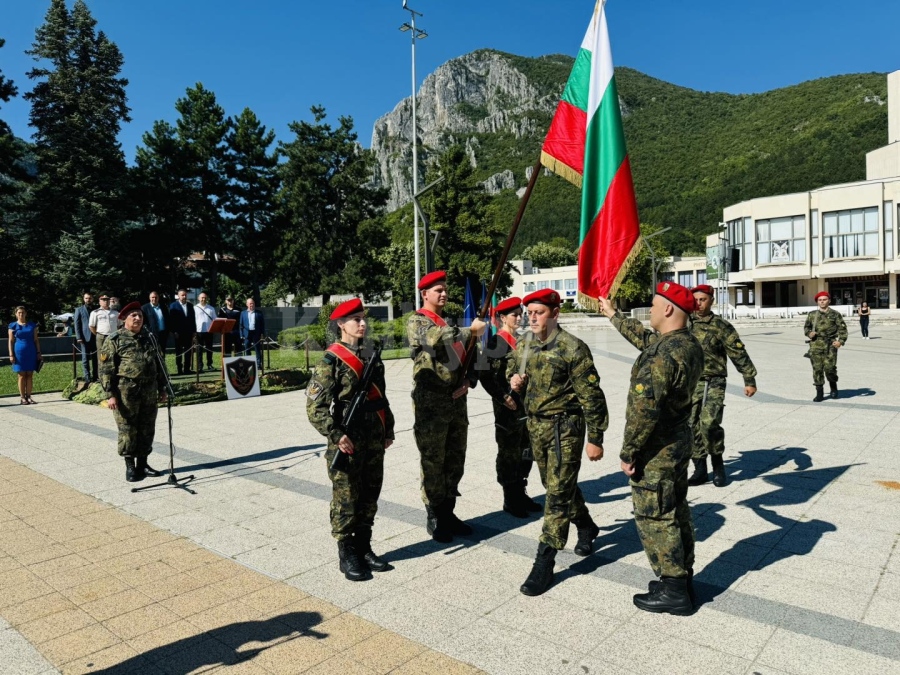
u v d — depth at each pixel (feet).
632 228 15.02
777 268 156.87
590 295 15.40
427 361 15.12
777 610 11.60
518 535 15.94
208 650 10.64
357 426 13.62
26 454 25.94
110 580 13.53
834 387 35.76
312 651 10.55
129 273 122.01
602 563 14.01
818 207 151.33
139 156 126.82
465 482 20.83
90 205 116.26
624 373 51.80
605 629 11.10
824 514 16.60
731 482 19.81
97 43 132.87
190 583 13.34
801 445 24.29
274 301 209.77
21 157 107.14
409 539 15.80
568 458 12.95
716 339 19.45
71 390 42.93
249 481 21.33
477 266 135.13
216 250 136.87
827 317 34.91
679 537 11.51
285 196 154.30
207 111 133.90
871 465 21.07
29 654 10.61
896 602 11.79
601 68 15.30
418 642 10.79
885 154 164.14
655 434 11.57
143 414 21.59
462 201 137.90
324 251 149.79
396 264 207.21
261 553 14.99
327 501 19.03
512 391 15.25
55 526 17.07
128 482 21.47
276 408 37.47
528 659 10.17
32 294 98.94
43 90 124.57
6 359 67.41
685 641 10.61
